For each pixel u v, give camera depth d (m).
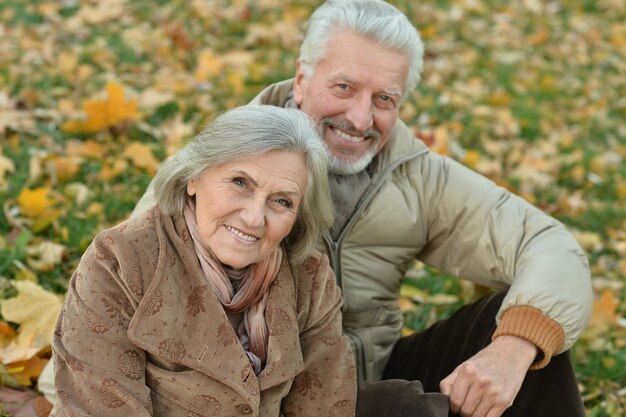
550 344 2.35
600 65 7.36
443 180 2.73
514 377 2.28
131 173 4.25
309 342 2.25
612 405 3.19
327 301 2.28
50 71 5.25
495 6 8.38
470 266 2.75
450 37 7.27
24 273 3.33
